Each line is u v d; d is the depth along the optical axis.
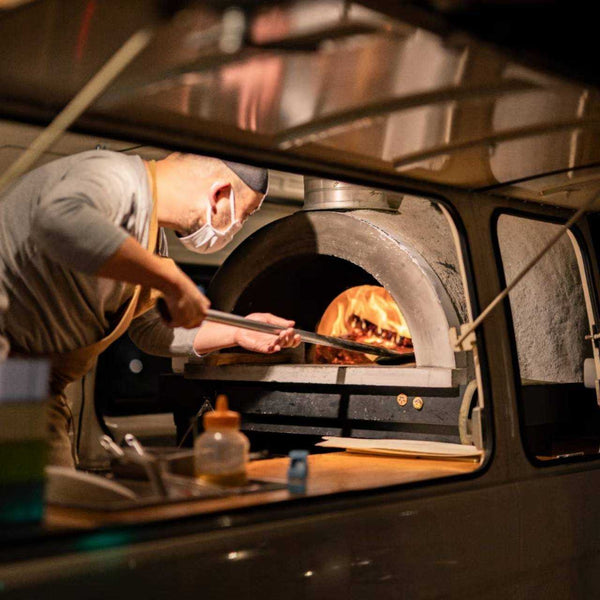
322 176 1.54
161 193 1.89
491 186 1.85
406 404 1.99
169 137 1.32
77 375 1.89
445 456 1.75
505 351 1.77
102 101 1.19
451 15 0.98
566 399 2.23
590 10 1.06
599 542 1.85
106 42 0.99
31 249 1.67
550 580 1.70
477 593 1.52
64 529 1.03
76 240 1.48
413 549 1.41
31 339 1.75
